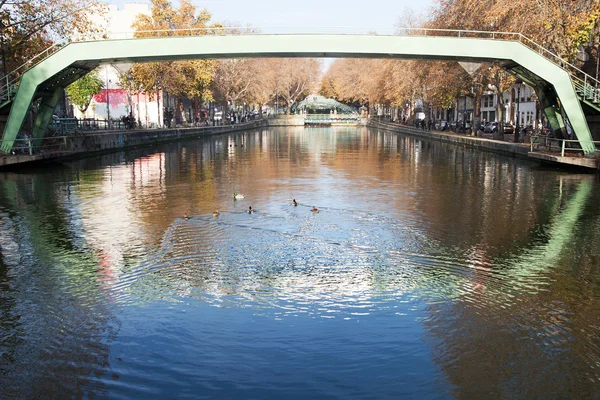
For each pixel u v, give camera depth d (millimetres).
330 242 14094
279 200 20266
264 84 99938
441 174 28562
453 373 7578
